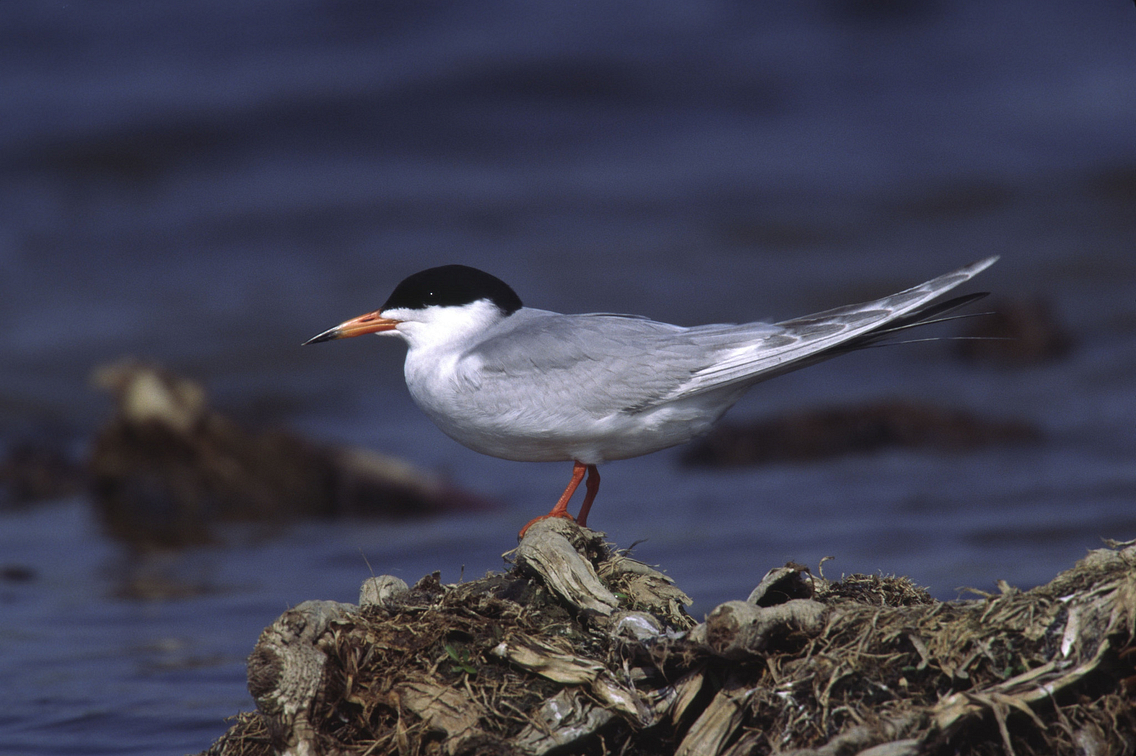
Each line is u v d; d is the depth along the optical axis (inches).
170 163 1206.3
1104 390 631.2
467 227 1068.5
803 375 731.4
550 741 189.2
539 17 1568.7
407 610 207.6
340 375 768.3
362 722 196.4
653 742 194.1
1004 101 1412.4
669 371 271.4
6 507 554.9
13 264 988.6
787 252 999.0
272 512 537.0
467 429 286.0
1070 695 181.6
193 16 1562.5
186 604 382.3
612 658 200.1
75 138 1226.6
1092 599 184.7
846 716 180.5
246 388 744.3
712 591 346.6
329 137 1256.2
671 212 1104.8
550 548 217.6
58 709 283.1
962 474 503.2
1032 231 1021.8
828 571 362.0
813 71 1475.1
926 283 259.0
